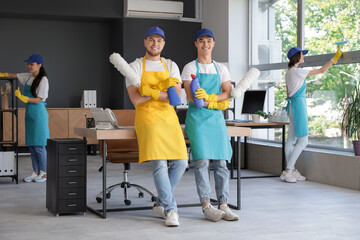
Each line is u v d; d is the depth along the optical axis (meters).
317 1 7.26
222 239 3.80
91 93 9.77
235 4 8.90
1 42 9.73
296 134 6.76
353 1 6.59
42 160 6.70
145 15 9.55
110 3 9.51
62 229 4.10
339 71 6.80
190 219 4.46
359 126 6.21
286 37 7.98
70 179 4.60
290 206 5.07
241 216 4.59
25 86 6.69
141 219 4.46
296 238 3.84
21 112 9.31
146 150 4.19
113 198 5.46
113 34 10.20
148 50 4.36
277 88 8.20
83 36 10.28
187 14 10.09
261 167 7.87
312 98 7.32
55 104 10.14
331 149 6.92
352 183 6.14
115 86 10.18
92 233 3.97
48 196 4.80
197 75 4.45
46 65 10.05
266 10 8.49
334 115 6.88
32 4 9.08
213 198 5.49
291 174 6.80
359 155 6.14
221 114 4.53
